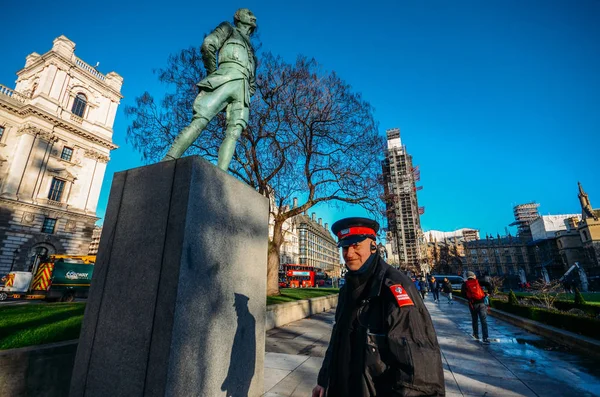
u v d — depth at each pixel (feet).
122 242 9.30
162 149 47.67
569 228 258.37
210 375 8.71
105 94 131.64
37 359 10.58
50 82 110.73
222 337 9.46
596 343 19.95
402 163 272.10
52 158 109.09
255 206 12.60
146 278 8.40
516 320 34.68
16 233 96.53
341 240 5.96
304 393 12.91
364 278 5.64
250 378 10.84
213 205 9.80
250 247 11.80
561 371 16.85
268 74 47.24
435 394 3.94
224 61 14.40
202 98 12.98
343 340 5.69
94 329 8.66
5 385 9.62
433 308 58.03
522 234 345.92
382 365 4.66
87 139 120.88
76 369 8.54
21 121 106.73
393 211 57.72
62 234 108.06
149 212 9.17
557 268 249.34
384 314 4.88
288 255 267.18
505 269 321.93
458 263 321.93
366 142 52.11
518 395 13.30
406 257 263.49
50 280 61.98
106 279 9.09
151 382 7.30
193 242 8.63
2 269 92.27
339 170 53.21
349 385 5.15
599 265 201.77
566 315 25.61
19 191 98.78
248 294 11.28
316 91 47.85
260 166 52.34
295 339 25.11
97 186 122.93
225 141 13.79
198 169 9.25
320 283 184.96
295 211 52.42
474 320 26.86
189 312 8.12
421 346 4.17
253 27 16.08
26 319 15.51
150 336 7.73
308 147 51.34
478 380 15.38
